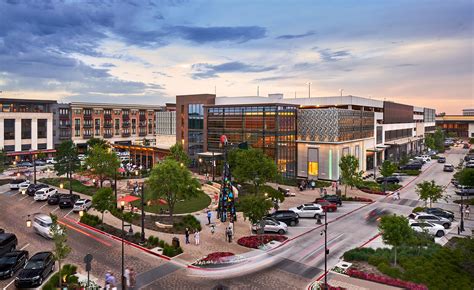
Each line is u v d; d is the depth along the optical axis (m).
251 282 25.61
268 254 30.86
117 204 46.28
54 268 28.05
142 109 137.12
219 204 42.41
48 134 103.69
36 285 24.97
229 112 73.94
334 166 66.31
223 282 25.62
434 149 127.38
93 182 63.81
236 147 69.56
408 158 99.75
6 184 65.31
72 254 30.91
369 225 39.62
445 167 79.75
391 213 44.94
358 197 54.03
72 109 115.88
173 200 40.22
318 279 25.94
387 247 32.16
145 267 28.25
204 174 75.56
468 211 44.41
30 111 101.69
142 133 136.62
